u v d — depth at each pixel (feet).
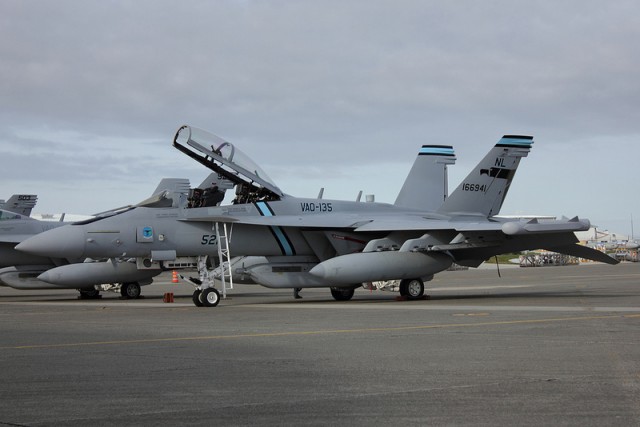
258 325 44.60
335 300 75.10
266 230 71.61
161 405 20.98
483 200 80.59
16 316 55.26
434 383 23.73
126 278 84.38
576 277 127.85
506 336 36.14
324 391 22.67
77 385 24.25
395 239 73.05
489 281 119.55
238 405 20.84
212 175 73.26
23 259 91.04
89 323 47.98
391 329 40.50
